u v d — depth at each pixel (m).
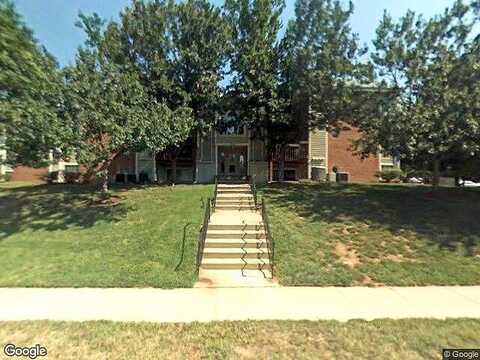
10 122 10.73
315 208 14.52
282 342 5.31
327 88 18.47
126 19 20.34
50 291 7.71
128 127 13.96
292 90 20.22
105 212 14.22
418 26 16.05
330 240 11.05
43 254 10.09
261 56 20.77
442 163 20.31
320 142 27.02
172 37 20.72
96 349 5.08
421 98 15.31
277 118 20.94
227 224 11.99
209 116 21.47
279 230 11.80
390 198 16.25
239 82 21.09
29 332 5.61
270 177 26.05
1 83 9.12
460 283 8.45
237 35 21.59
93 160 13.69
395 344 5.25
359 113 17.64
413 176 26.48
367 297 7.49
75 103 13.44
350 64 17.92
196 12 20.39
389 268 9.20
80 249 10.47
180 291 7.79
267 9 21.27
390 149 15.45
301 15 19.17
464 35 15.62
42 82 11.78
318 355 4.95
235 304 7.01
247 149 26.86
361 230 11.88
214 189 18.36
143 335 5.52
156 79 20.20
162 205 15.16
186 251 10.18
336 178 26.23
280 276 8.80
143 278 8.45
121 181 25.77
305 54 18.94
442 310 6.72
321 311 6.65
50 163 13.55
